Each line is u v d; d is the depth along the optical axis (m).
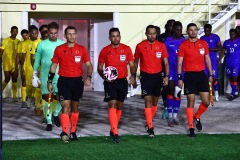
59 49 22.17
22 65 32.81
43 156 19.66
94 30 42.25
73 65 22.09
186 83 24.00
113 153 20.09
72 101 22.56
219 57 36.97
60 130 25.77
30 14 41.09
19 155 19.81
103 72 22.52
